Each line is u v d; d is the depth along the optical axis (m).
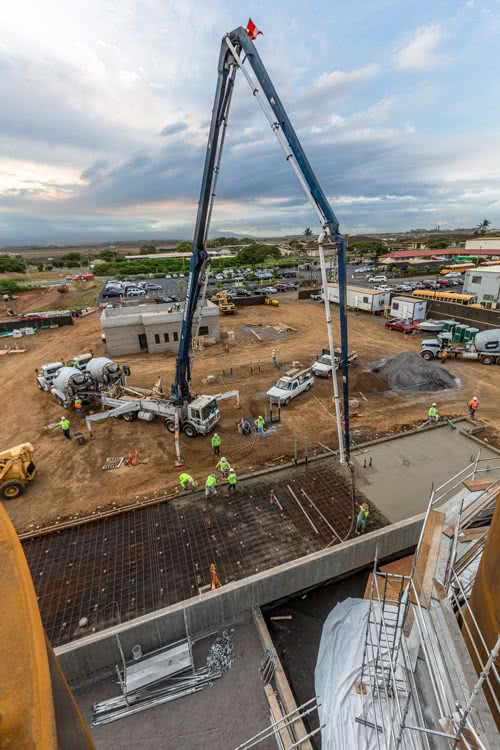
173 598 11.81
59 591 12.22
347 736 7.82
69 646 9.06
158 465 19.05
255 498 15.96
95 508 16.09
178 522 14.85
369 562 12.02
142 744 8.12
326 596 11.42
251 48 11.09
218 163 14.70
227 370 32.59
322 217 10.81
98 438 21.95
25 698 1.67
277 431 21.91
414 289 64.31
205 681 9.16
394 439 20.16
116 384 25.97
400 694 7.58
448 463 18.00
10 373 33.72
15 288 77.94
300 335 42.56
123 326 37.22
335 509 15.15
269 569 11.88
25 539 14.31
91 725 8.49
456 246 149.75
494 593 4.83
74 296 74.06
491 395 25.72
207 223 16.17
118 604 11.70
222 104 13.41
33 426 23.92
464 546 7.99
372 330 43.22
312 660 9.78
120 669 9.55
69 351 39.62
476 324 38.28
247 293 66.31
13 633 1.94
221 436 21.61
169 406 21.64
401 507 15.20
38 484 17.98
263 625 10.27
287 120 10.90
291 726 8.20
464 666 5.23
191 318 18.78
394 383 27.92
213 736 8.20
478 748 4.32
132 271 114.62
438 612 6.05
